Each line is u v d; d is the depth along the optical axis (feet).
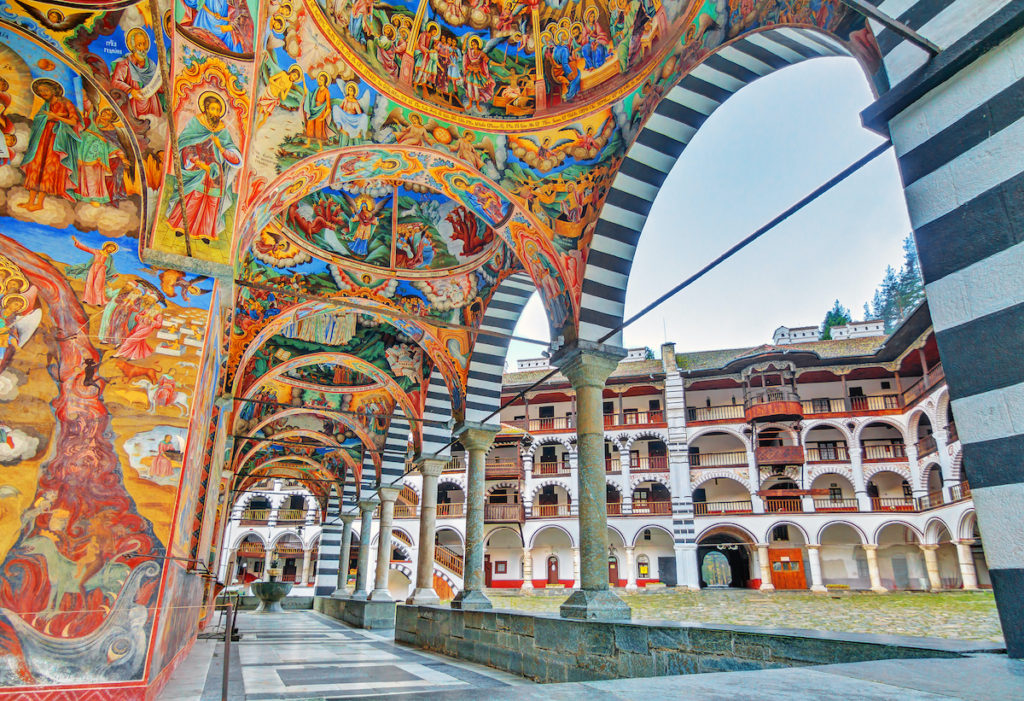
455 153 26.96
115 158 17.80
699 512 107.04
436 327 40.68
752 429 106.63
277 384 53.36
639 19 24.38
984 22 11.55
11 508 14.93
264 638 41.22
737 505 111.14
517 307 38.65
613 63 25.63
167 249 17.99
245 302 36.42
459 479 118.42
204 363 17.93
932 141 12.46
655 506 107.96
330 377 54.34
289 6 21.47
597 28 25.72
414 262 38.70
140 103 17.83
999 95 11.48
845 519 99.66
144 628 15.20
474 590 34.65
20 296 16.25
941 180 12.17
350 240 36.91
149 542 15.79
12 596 14.38
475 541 36.32
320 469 80.94
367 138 25.25
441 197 35.99
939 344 11.73
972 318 11.28
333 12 22.44
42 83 16.99
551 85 27.14
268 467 87.97
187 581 23.20
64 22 16.52
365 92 24.32
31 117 16.99
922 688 6.66
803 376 112.68
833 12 16.61
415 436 47.85
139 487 16.11
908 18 13.20
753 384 111.14
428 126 26.04
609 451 118.01
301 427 66.18
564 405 123.34
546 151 27.86
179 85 18.01
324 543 89.04
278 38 21.86
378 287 38.73
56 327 16.46
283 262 35.94
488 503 118.73
